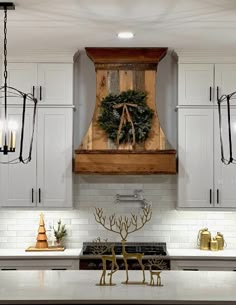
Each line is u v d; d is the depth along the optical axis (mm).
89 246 6070
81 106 6297
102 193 6293
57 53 5977
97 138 5949
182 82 6000
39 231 6031
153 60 5926
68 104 5988
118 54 5906
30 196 5945
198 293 3543
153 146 5930
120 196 6270
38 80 5984
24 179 5957
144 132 5910
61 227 6230
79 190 6289
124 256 3857
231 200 5957
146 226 6270
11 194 5949
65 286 3750
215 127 5984
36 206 5945
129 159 5848
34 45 5719
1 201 5945
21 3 4188
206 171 5965
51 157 5969
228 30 5062
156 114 5953
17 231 6285
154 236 6270
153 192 6285
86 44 5707
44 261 5668
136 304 3367
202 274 4246
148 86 5965
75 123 6285
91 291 3596
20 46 5758
